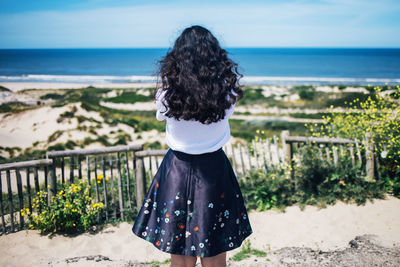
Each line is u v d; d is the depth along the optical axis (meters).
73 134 15.09
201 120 1.56
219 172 1.78
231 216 1.85
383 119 5.48
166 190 1.80
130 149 5.26
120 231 4.86
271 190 5.51
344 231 4.49
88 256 3.98
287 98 31.62
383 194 5.34
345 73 84.31
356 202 5.24
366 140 5.64
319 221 4.85
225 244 1.80
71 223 4.71
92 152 5.11
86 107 18.28
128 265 3.60
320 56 174.88
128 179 5.36
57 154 4.91
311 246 4.14
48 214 4.71
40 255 4.10
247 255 3.78
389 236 4.12
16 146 13.94
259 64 117.19
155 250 4.31
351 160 5.80
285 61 134.00
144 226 1.89
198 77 1.50
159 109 1.63
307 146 5.80
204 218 1.74
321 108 24.95
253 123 20.61
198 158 1.74
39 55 197.12
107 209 5.17
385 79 63.00
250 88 37.72
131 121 17.88
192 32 1.59
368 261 3.29
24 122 16.44
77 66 114.75
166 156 1.89
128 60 147.75
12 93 37.25
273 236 4.54
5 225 4.96
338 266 3.21
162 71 1.60
